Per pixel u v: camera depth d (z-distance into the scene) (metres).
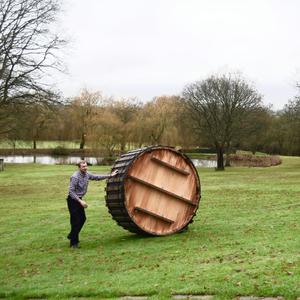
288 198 14.19
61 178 33.03
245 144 75.75
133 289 5.04
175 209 9.02
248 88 43.16
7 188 25.80
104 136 57.50
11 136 44.06
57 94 25.66
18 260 7.52
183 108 45.25
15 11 23.08
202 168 48.88
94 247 8.24
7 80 23.66
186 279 5.15
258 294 4.32
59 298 5.12
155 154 8.71
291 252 6.02
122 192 8.08
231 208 12.73
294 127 44.47
